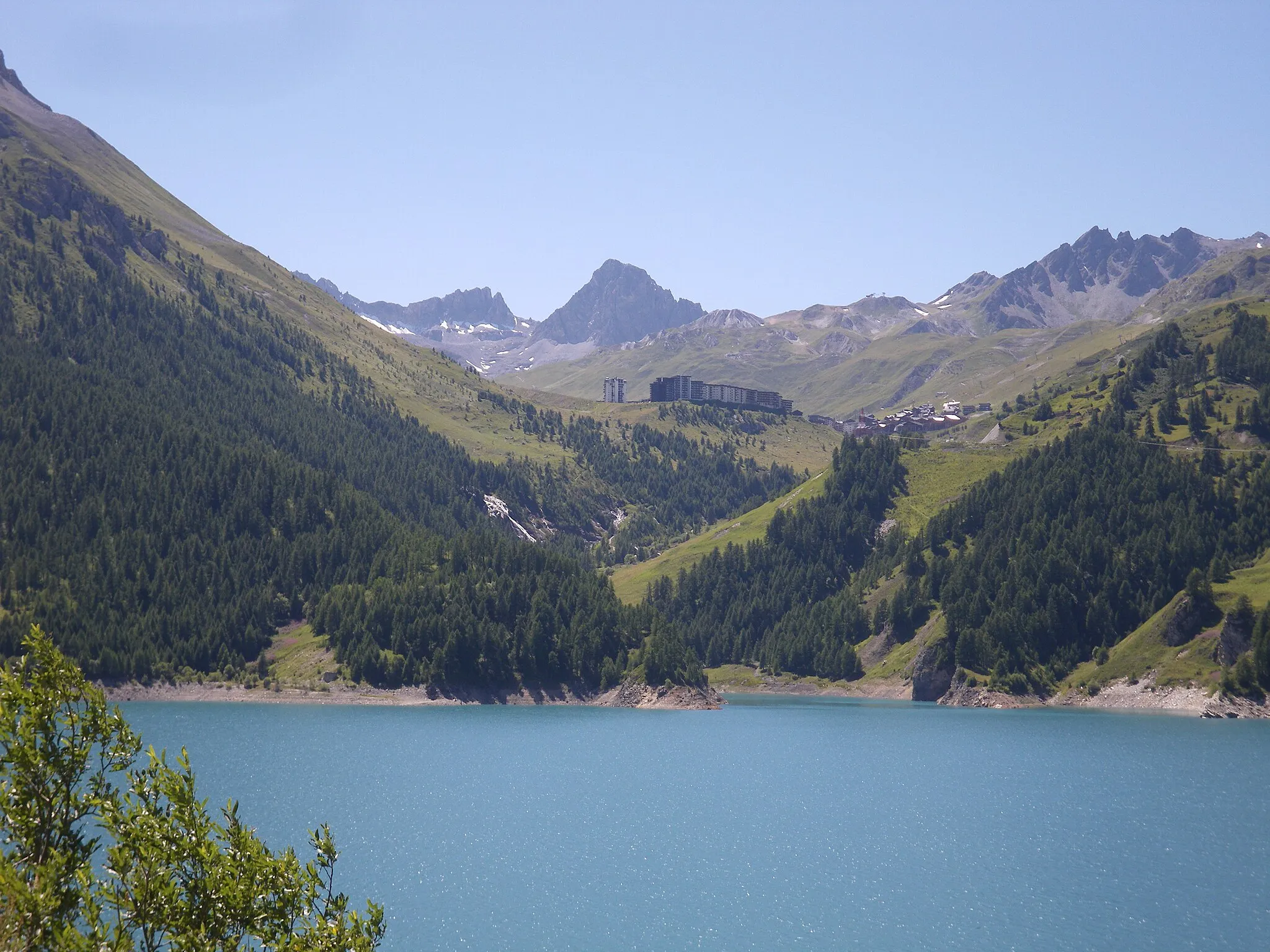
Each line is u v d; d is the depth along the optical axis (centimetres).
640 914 9338
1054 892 10188
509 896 9819
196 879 4259
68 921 3944
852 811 14250
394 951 8362
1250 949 8612
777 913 9438
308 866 4578
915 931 8981
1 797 4103
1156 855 11744
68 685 4306
